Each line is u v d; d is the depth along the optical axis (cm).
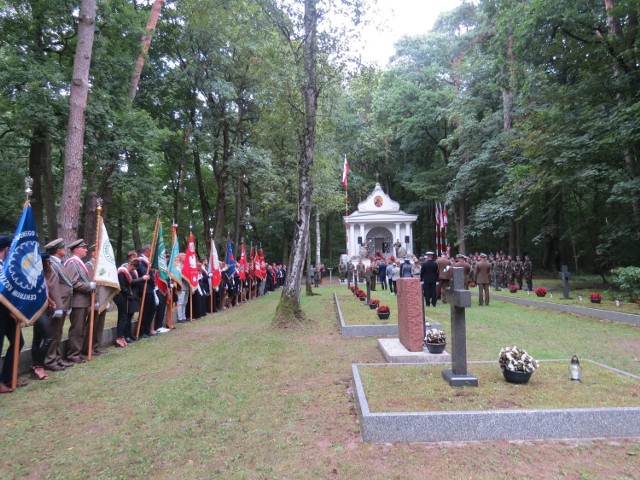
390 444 422
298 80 1233
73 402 568
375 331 1005
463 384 529
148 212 2222
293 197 2853
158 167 2883
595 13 1830
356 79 1367
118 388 624
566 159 1781
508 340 929
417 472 366
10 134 1802
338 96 1822
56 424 496
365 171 5322
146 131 1769
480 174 3180
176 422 494
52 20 1556
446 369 592
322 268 3744
